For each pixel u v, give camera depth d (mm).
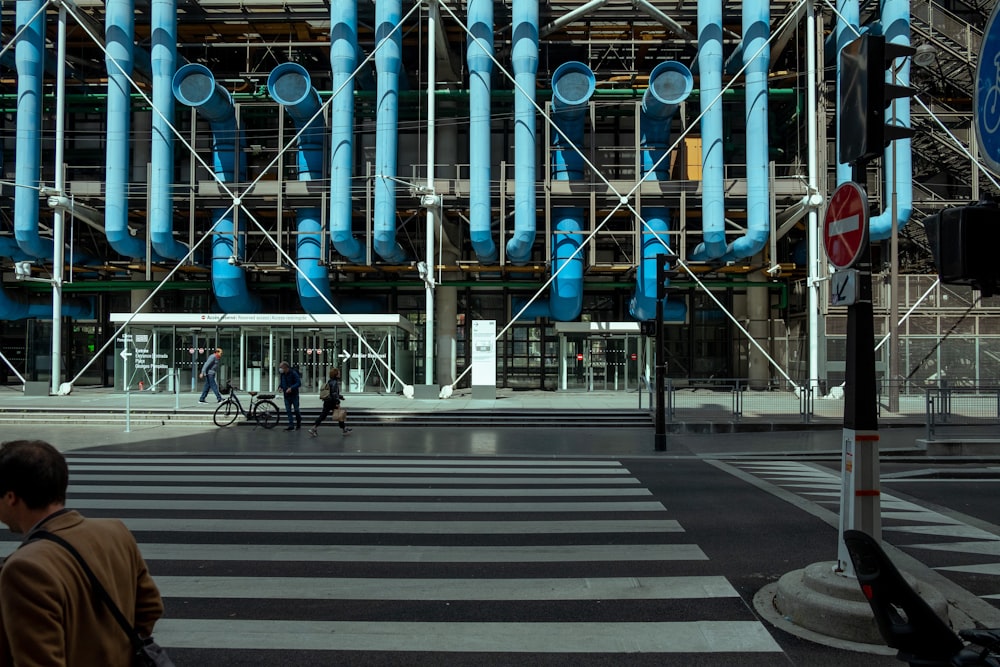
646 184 25156
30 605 1964
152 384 25922
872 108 4785
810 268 24484
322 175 26250
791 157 28688
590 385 27078
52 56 27625
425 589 5934
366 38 28219
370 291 30938
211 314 25484
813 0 23625
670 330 30453
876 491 5066
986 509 9281
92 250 30781
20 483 2246
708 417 18516
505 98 27812
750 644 4809
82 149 30156
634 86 27594
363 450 14539
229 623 5180
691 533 7750
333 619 5270
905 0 23078
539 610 5457
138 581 2432
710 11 23625
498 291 30828
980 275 3266
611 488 10453
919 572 6371
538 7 25219
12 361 31922
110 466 12281
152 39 24781
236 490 10109
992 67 3061
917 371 25484
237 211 25328
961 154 26016
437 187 25203
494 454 14148
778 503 9359
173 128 24344
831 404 21078
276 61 28578
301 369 25938
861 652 4672
